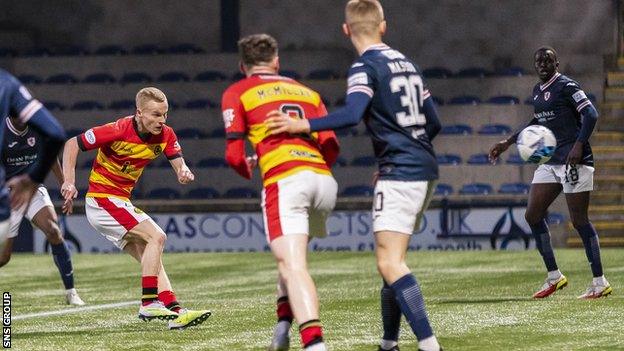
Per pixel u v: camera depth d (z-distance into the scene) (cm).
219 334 1773
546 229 2331
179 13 6581
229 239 4828
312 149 1380
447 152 5606
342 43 6494
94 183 1944
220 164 5650
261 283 2925
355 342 1642
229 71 6228
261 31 6544
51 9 6619
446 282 2795
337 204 4772
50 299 2528
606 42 6291
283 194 1338
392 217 1349
